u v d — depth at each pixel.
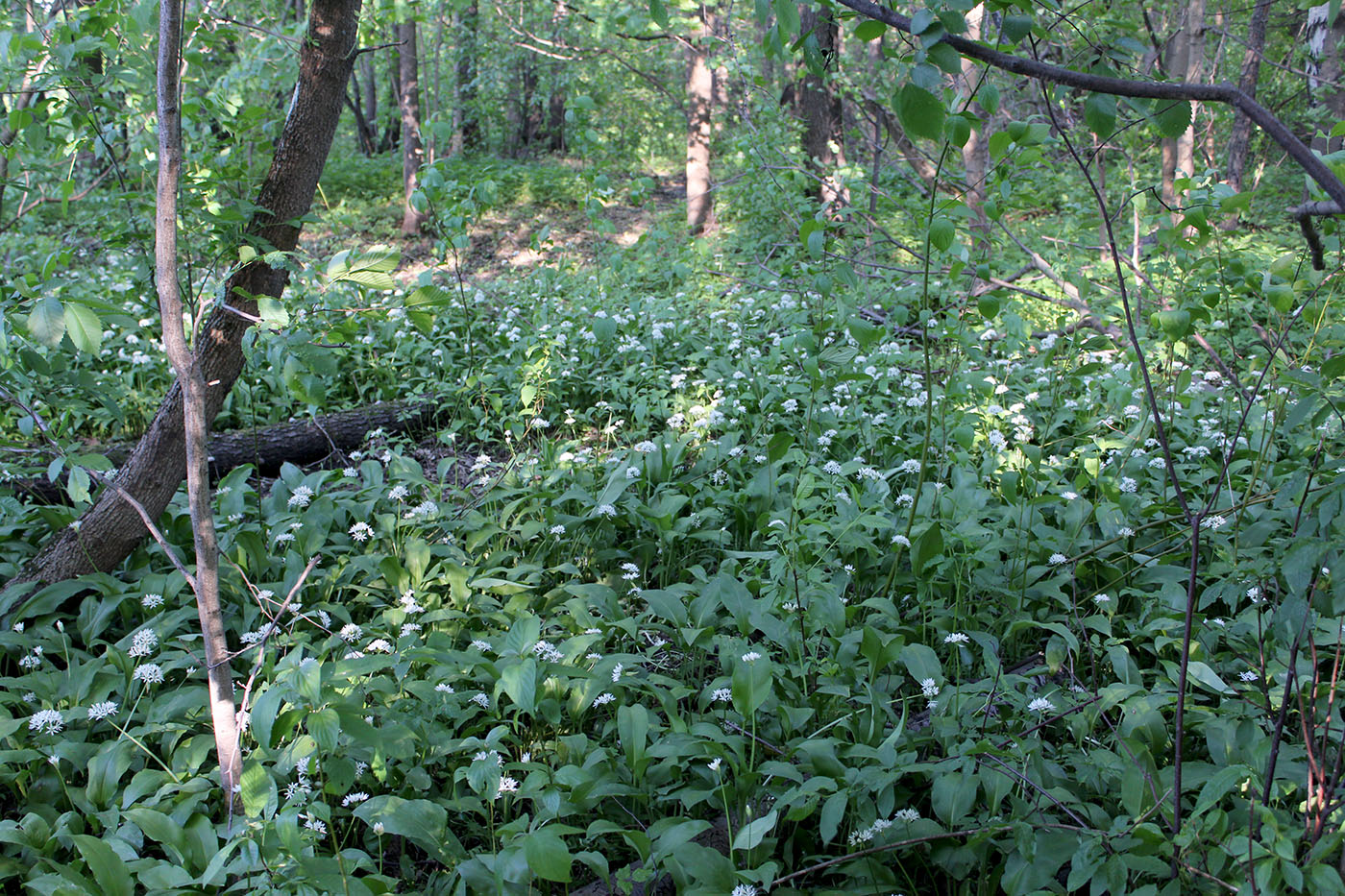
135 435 6.26
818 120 12.27
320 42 3.99
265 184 4.18
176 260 2.47
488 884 2.46
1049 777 2.70
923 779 2.82
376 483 4.83
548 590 4.25
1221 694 3.04
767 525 3.96
